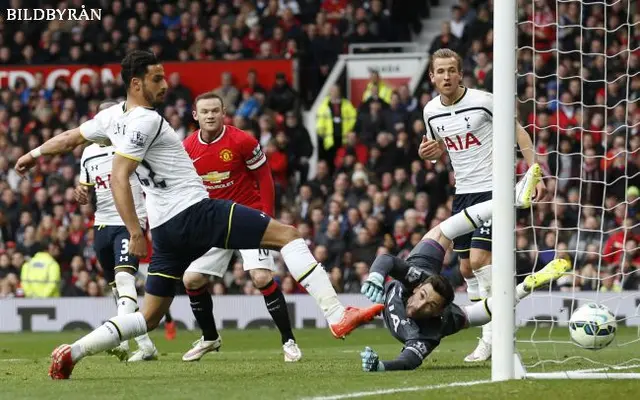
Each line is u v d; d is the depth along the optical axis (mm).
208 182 14234
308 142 29828
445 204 26922
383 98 29812
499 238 10039
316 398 8664
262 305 25625
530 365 12133
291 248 10523
